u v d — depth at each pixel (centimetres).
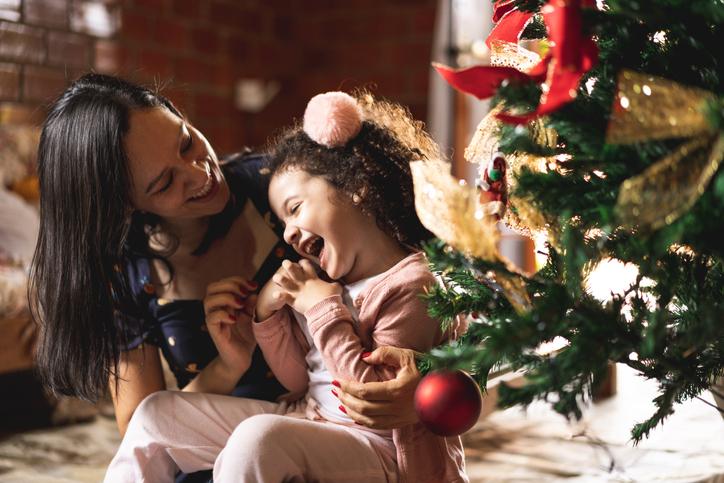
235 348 119
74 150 110
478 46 330
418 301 109
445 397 79
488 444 174
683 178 58
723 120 57
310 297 111
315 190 114
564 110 68
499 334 65
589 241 77
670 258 74
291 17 430
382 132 119
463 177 336
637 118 60
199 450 115
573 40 61
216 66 394
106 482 116
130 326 124
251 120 418
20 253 246
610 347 68
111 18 346
